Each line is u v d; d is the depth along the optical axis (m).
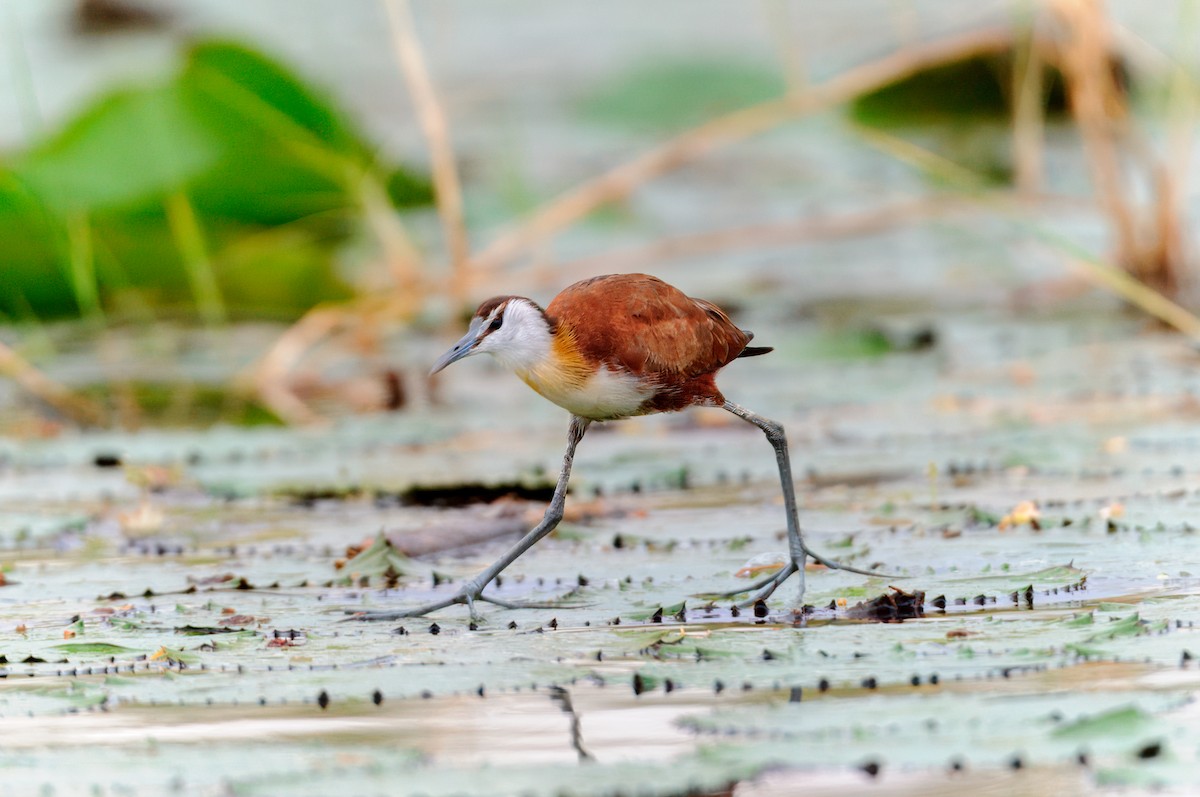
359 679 6.49
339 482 11.04
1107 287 16.62
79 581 8.62
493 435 12.83
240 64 16.27
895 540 8.80
